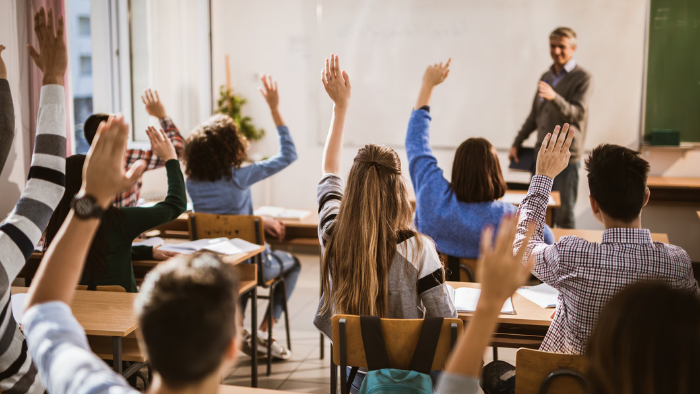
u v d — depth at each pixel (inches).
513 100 207.0
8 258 37.6
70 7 162.9
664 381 24.5
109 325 65.1
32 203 39.0
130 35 191.3
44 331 27.6
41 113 40.6
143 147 192.1
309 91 227.0
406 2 212.7
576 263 57.4
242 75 233.1
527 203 62.3
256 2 228.5
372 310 56.6
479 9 205.8
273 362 123.0
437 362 55.0
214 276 27.3
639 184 56.3
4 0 117.3
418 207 93.7
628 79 195.6
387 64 217.6
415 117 95.7
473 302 74.8
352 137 224.8
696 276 195.8
